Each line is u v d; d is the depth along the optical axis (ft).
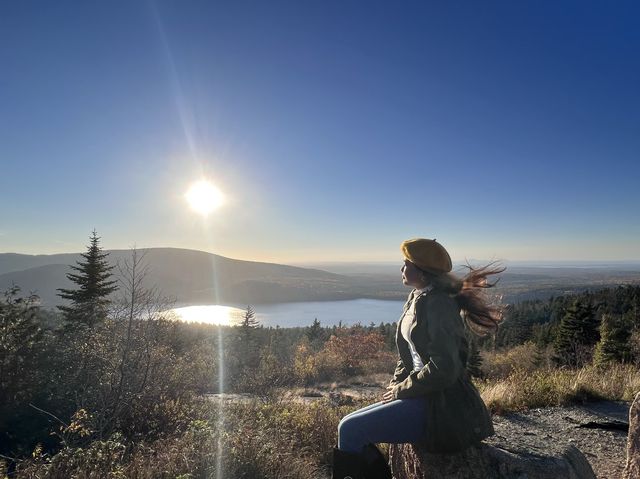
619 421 19.44
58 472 11.43
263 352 90.48
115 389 25.52
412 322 8.29
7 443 26.20
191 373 35.63
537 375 28.19
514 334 140.56
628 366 30.96
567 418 20.27
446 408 7.87
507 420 20.29
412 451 9.68
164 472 11.95
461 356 8.16
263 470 12.84
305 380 70.18
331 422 18.44
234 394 35.88
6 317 38.65
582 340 91.35
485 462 8.63
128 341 28.25
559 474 8.38
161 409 24.75
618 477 13.98
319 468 15.40
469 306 8.30
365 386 66.85
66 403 28.81
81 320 57.72
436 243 8.43
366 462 8.26
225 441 13.30
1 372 31.65
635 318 106.83
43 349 35.65
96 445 12.16
